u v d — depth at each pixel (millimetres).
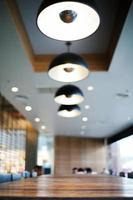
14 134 9648
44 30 2406
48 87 6164
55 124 10695
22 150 10688
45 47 4949
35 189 2238
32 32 4406
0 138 8117
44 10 2139
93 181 3850
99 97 6941
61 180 4129
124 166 12234
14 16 3537
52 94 6664
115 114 8828
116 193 1910
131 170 11320
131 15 3324
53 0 2025
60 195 1749
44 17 2248
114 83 5914
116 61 4742
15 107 8125
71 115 5418
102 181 3863
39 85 6035
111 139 13969
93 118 9438
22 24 4078
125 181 3889
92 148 14141
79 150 13898
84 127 11328
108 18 4008
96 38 4586
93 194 1825
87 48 4984
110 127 11281
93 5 2076
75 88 4457
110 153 14078
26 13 3871
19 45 4152
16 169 9664
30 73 5309
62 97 4504
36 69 5227
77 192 1975
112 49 4551
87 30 2434
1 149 8211
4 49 4301
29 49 4762
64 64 3250
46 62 5227
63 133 13117
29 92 6590
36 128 11773
